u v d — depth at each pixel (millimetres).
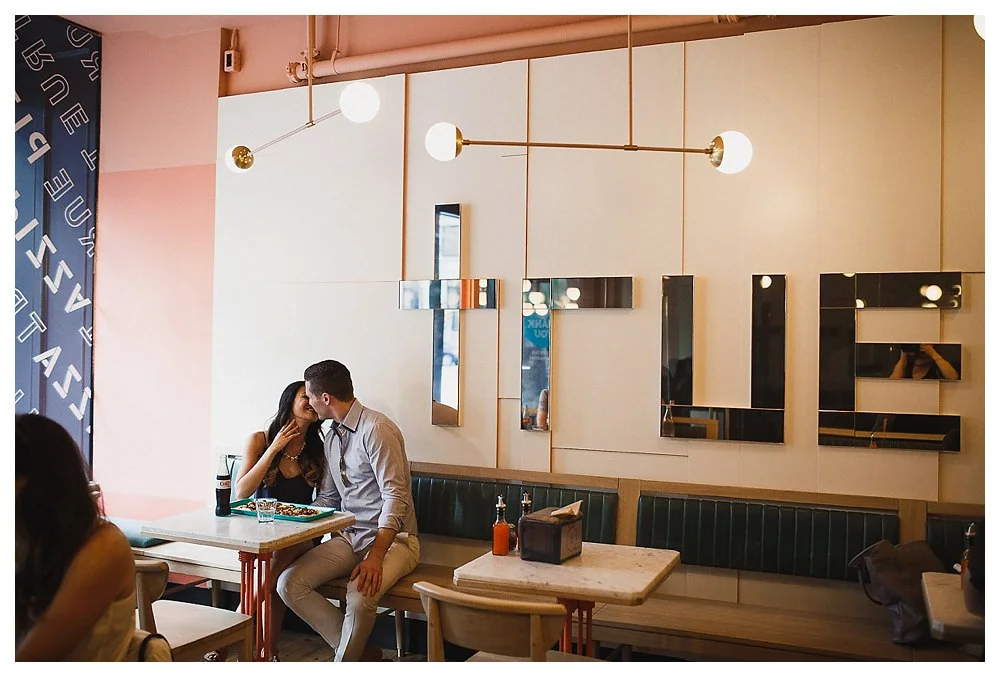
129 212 4750
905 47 3305
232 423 4445
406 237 4094
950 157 3254
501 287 3895
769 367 3457
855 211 3361
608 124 3723
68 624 1979
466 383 3963
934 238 3262
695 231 3584
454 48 3996
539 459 3832
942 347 3242
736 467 3518
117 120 4785
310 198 4293
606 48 3803
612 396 3711
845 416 3359
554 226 3805
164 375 4664
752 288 3490
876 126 3340
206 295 4562
